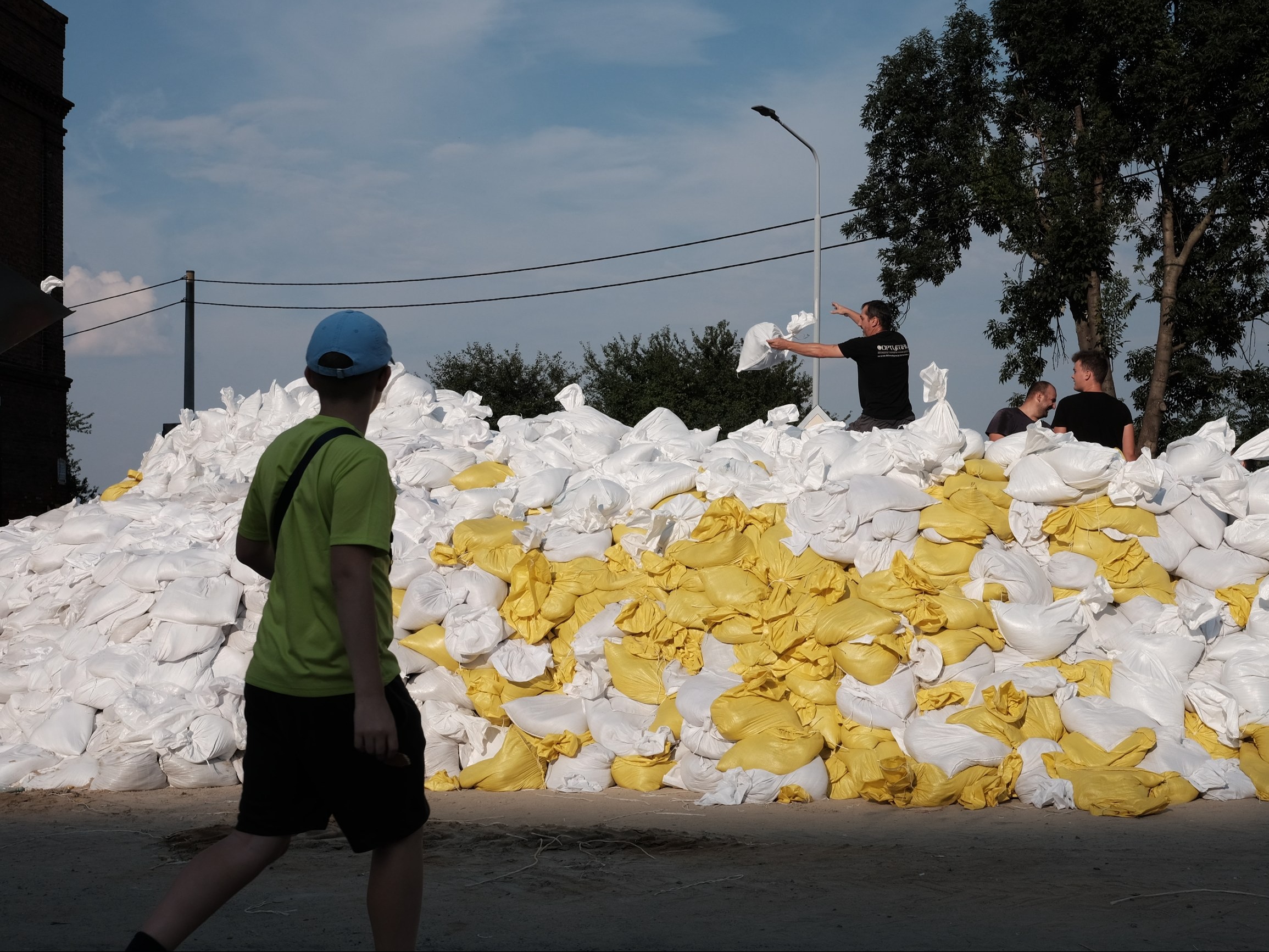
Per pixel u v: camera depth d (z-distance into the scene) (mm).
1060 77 24516
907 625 5914
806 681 5859
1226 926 3402
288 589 2658
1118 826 4824
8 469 25391
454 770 6145
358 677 2529
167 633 6559
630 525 6625
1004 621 5816
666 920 3535
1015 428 8680
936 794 5246
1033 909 3598
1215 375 24703
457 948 3283
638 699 6113
